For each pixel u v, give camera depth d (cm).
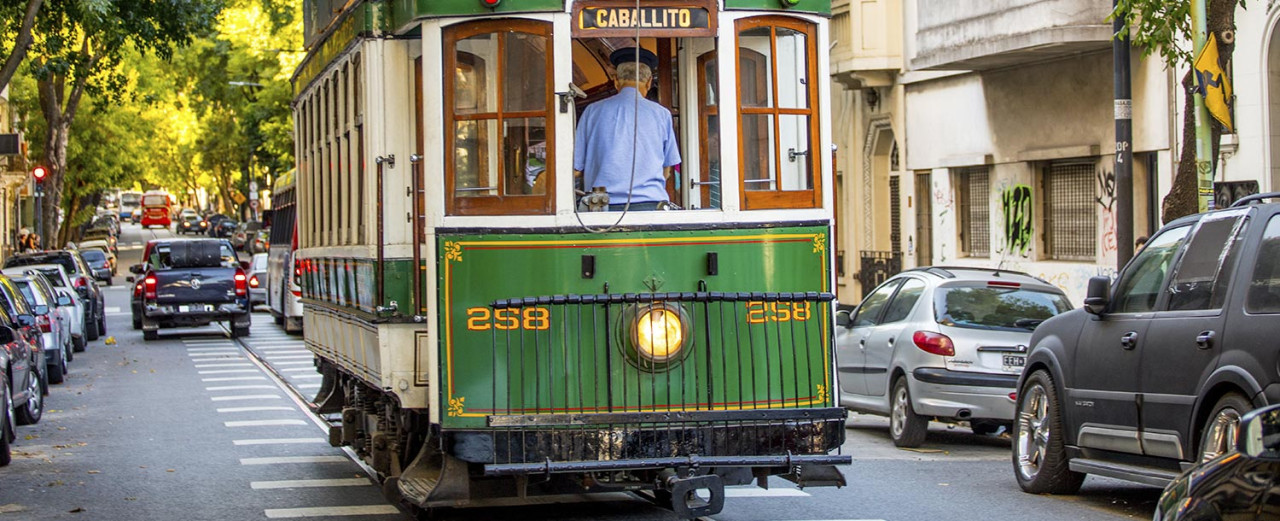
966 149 2583
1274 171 1852
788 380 889
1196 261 998
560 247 874
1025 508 1073
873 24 2798
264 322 3712
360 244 1041
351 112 1059
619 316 865
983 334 1379
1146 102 2089
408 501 968
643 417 854
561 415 853
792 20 914
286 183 3250
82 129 5897
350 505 1117
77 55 3145
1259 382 888
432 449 959
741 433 863
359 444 1235
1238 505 552
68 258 3406
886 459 1355
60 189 4884
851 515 1044
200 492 1194
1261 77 1850
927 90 2720
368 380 1027
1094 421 1067
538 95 883
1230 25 1427
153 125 6462
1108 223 2184
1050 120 2325
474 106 888
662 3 885
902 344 1425
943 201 2677
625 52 920
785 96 914
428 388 931
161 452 1447
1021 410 1172
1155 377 997
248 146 6062
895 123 2855
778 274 899
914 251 2798
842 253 3148
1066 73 2277
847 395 1579
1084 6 2091
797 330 895
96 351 2862
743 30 898
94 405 1903
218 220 9869
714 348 876
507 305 864
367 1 968
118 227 11431
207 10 2919
